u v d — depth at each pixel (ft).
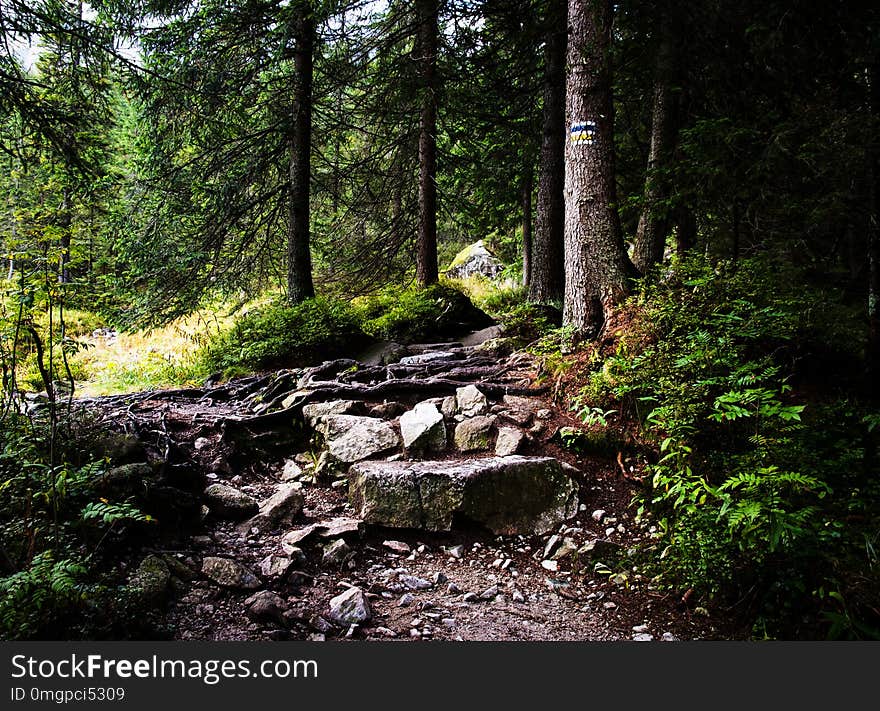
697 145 23.59
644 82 33.96
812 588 13.07
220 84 38.04
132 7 35.58
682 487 15.43
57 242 13.65
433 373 27.55
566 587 15.19
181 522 15.83
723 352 19.17
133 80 33.19
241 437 21.93
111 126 28.17
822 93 23.11
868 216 21.30
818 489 15.78
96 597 11.68
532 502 17.99
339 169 48.85
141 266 39.24
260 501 18.54
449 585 15.02
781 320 20.70
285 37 36.91
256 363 34.76
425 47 43.57
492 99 45.34
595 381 21.76
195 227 41.78
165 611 12.50
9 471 13.99
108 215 35.99
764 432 17.62
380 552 16.44
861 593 12.59
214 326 51.62
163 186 40.01
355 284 57.06
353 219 55.47
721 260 25.26
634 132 39.75
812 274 28.66
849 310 25.53
